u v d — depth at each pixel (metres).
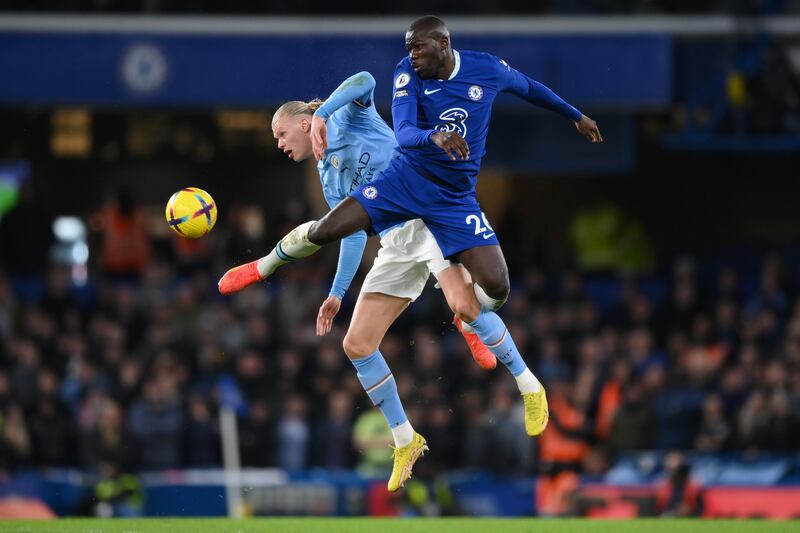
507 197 62.59
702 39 50.44
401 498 35.50
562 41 48.12
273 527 23.52
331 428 39.34
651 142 62.03
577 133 51.31
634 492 34.97
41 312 46.19
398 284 23.27
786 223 62.50
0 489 35.28
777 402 39.34
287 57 48.19
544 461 38.19
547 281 54.16
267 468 39.25
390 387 23.59
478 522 24.88
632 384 40.53
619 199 62.56
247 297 46.91
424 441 23.98
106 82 48.41
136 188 62.22
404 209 21.56
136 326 45.78
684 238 62.56
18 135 60.72
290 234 21.97
